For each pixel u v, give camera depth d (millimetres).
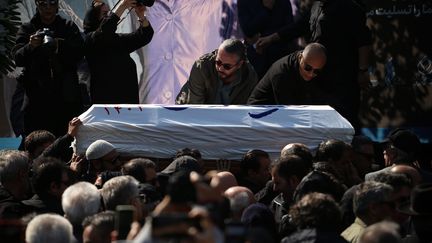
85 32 13766
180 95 12602
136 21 15641
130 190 8391
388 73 15016
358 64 13562
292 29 14266
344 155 10398
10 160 9742
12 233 6758
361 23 13531
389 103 15000
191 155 10398
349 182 10375
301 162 9422
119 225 6539
